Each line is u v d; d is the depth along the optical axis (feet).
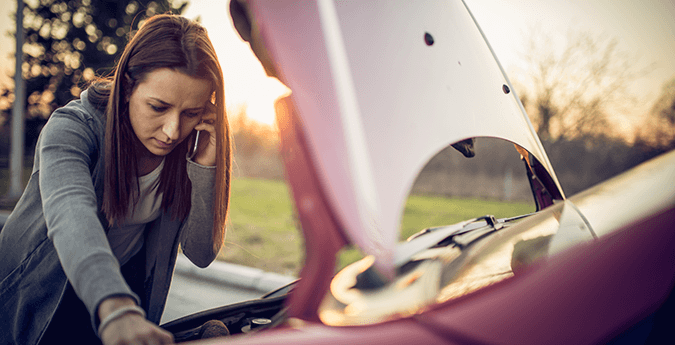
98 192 3.55
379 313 2.22
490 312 2.19
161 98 3.22
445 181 31.35
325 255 2.15
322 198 2.16
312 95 2.26
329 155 2.19
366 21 2.65
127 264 4.34
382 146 2.30
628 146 28.81
